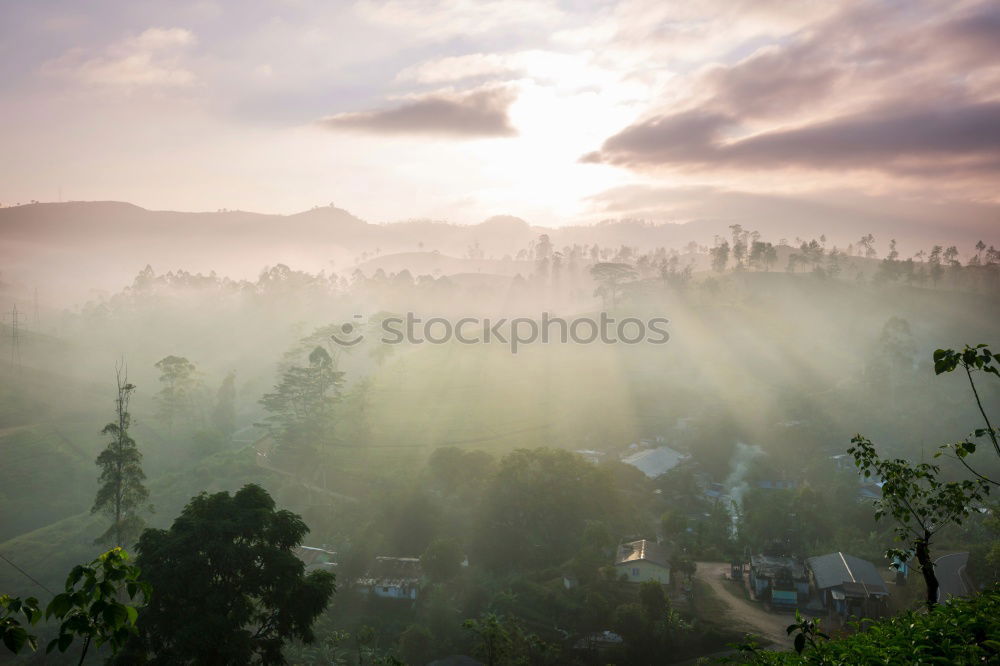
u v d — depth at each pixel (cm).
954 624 1335
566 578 6431
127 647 2231
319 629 5769
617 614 5638
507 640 4431
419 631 5494
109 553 1059
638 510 8388
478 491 8112
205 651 2183
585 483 7850
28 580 6569
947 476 8812
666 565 6488
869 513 7656
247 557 2361
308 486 9188
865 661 1250
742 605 6072
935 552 6781
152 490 8894
